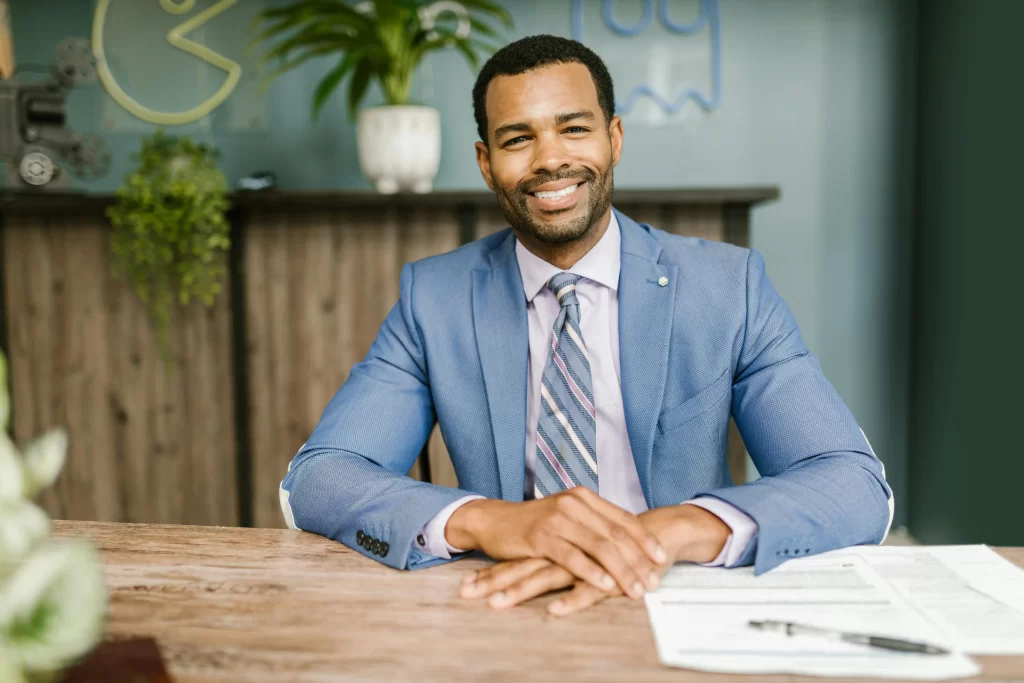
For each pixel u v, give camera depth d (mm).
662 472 1247
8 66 2539
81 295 2334
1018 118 2145
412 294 1353
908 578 827
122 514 2387
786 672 636
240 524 2379
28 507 479
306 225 2301
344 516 968
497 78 1236
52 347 2348
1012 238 2178
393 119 2301
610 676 630
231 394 2355
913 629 704
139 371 2357
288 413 2350
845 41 2752
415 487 977
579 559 804
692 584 826
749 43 2754
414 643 690
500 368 1267
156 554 916
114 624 723
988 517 2307
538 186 1220
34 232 2316
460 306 1323
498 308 1302
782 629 706
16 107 2258
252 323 2332
